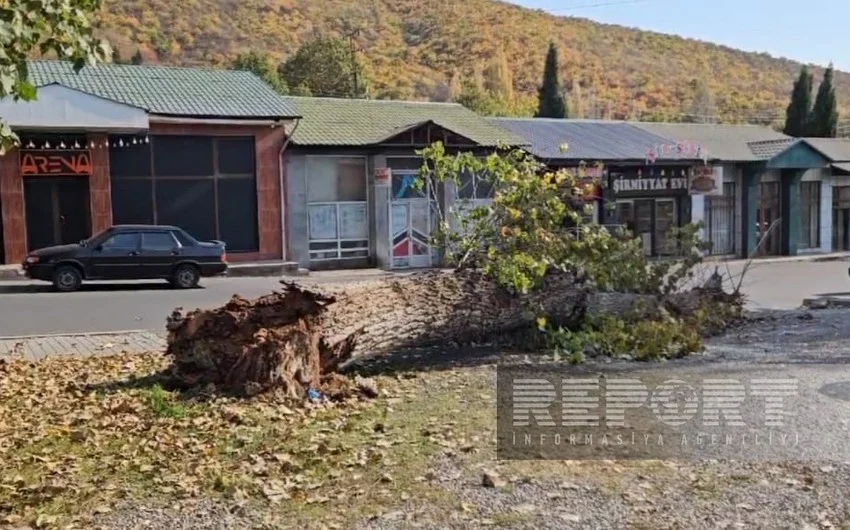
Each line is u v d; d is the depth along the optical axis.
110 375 8.36
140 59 52.31
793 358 8.63
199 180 23.81
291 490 4.77
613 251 10.50
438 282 9.16
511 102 60.53
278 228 24.84
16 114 20.75
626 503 4.50
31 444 5.81
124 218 22.91
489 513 4.38
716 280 12.42
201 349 7.38
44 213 22.31
